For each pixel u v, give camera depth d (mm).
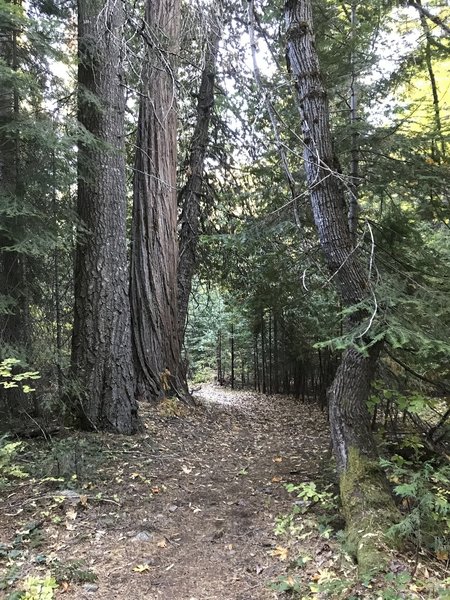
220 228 12203
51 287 7074
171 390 9219
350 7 6977
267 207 9234
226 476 5691
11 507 4285
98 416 6555
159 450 6316
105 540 3898
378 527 3607
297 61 4922
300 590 3158
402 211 6293
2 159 5820
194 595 3221
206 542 3998
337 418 4637
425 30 6883
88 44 6629
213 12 5941
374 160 6215
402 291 4598
